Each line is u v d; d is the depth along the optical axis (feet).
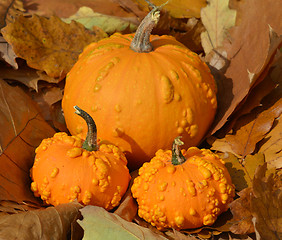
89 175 2.36
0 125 2.52
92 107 2.54
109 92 2.51
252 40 2.83
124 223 2.29
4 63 2.93
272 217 2.31
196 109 2.58
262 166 2.37
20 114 2.64
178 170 2.36
